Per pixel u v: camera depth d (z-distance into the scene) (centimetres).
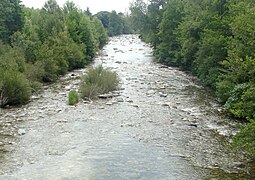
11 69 2252
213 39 2473
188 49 3303
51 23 4112
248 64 1572
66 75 3428
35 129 1577
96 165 1167
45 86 2780
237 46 1877
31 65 2809
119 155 1263
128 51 6366
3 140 1419
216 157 1260
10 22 3575
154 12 5591
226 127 1652
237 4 2248
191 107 2070
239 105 1387
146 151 1312
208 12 2936
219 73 2403
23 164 1172
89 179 1056
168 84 2891
